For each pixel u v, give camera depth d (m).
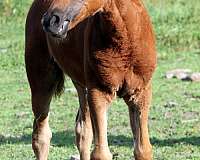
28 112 16.44
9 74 21.02
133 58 8.53
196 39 24.66
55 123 15.21
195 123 14.70
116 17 8.29
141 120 8.98
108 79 8.56
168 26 26.34
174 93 17.80
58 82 10.78
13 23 28.22
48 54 10.52
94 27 8.50
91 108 8.75
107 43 8.41
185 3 29.92
